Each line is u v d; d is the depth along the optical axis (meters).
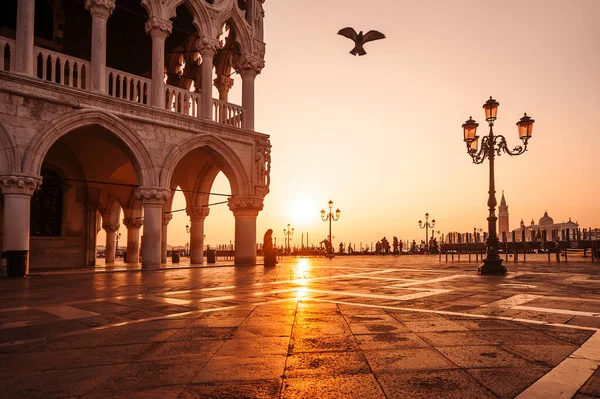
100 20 17.66
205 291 10.30
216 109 22.11
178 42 26.67
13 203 15.01
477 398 3.23
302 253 42.84
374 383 3.58
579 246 23.52
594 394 3.30
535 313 6.86
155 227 18.89
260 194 23.08
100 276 15.59
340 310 7.25
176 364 4.18
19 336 5.48
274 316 6.73
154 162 18.86
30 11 15.78
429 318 6.46
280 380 3.67
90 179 24.33
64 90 16.31
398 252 43.84
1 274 14.68
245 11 24.12
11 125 15.12
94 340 5.24
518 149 15.71
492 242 15.29
